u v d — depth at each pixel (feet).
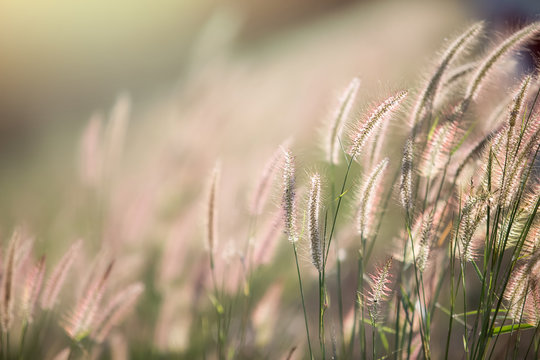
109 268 3.70
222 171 4.68
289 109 6.03
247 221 4.31
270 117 5.90
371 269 3.89
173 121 5.38
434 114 3.50
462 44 3.43
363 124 3.29
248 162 4.76
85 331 3.72
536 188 3.25
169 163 4.91
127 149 6.24
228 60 6.24
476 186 3.32
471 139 3.56
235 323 4.16
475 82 3.43
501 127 3.32
